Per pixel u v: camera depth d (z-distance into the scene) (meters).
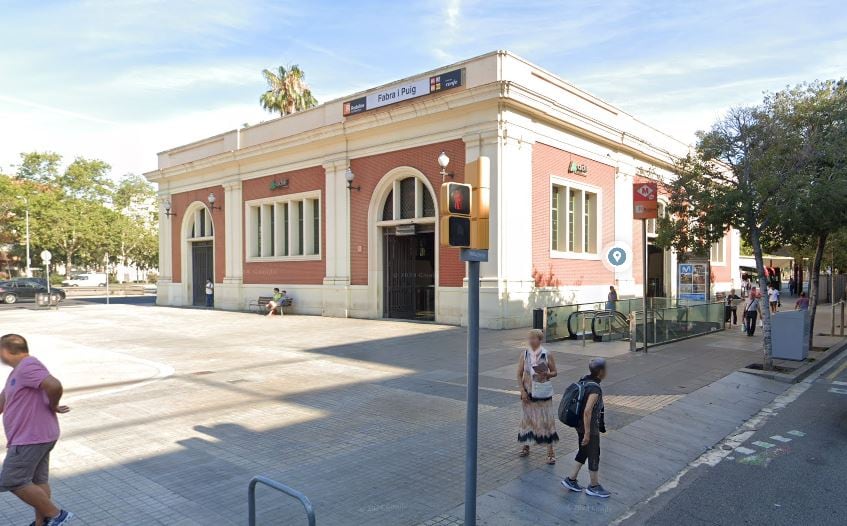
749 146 12.30
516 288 18.72
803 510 5.32
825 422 8.44
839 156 11.95
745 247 46.06
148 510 5.08
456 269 19.64
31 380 4.47
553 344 15.34
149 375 11.37
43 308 31.48
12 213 53.06
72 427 7.69
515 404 8.92
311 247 25.48
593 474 5.53
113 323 22.61
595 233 23.41
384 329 18.97
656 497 5.71
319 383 10.53
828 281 36.91
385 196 22.42
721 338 16.98
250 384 10.45
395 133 21.41
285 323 21.61
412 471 6.07
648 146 26.12
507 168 18.59
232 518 4.92
